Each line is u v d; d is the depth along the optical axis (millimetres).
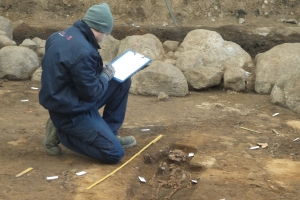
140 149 5051
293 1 10078
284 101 6527
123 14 10141
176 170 4707
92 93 4289
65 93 4281
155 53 8125
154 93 7020
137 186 4367
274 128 5766
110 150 4484
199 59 7723
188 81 7391
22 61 7637
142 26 9523
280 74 7180
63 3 10180
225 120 5988
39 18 10117
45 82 4254
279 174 4535
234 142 5301
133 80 7117
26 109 6250
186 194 4312
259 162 4797
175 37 9281
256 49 9094
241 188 4258
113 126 4969
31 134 5375
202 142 5270
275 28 9133
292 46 7645
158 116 6133
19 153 4844
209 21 10023
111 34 9352
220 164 4738
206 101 6844
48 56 4234
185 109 6426
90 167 4539
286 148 5172
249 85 7359
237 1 10117
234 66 7918
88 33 4320
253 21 9969
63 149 4992
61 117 4414
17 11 10117
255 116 6176
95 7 4336
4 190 4059
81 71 4160
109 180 4289
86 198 3969
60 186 4168
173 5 10086
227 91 7363
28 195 3986
